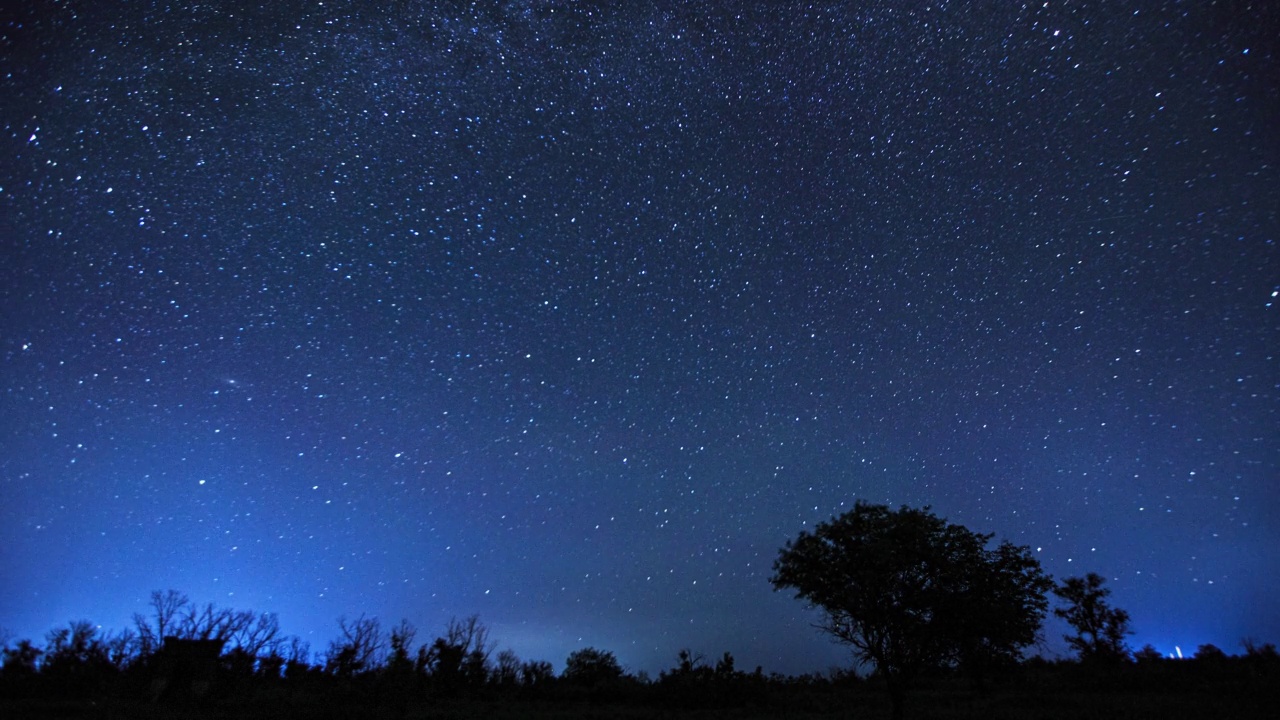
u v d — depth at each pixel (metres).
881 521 16.53
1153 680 25.83
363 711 19.12
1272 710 16.33
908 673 15.40
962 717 18.25
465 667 29.12
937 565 15.66
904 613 15.51
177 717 16.88
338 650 23.86
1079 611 35.38
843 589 15.95
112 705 18.67
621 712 22.64
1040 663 34.91
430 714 20.33
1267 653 27.56
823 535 16.84
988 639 15.38
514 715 20.81
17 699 19.86
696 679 26.34
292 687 22.25
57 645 22.59
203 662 21.84
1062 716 17.50
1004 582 15.48
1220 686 22.59
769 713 22.02
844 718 19.55
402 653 24.70
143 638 23.16
